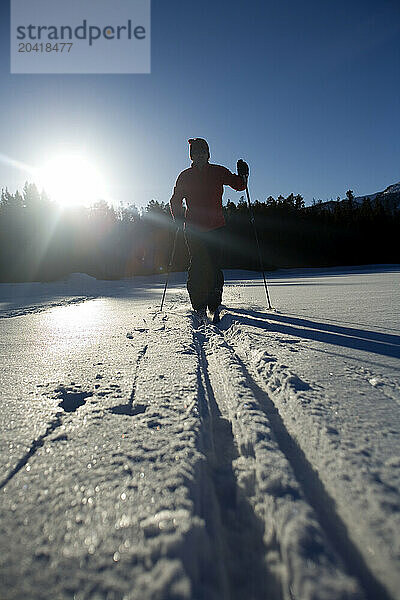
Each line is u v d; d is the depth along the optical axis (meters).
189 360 1.82
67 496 0.72
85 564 0.56
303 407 1.12
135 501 0.70
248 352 1.97
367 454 0.84
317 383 1.35
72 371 1.68
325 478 0.78
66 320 4.19
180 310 4.30
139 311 4.80
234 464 0.89
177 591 0.50
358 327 2.58
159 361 1.82
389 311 3.51
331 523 0.67
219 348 2.15
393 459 0.81
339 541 0.62
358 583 0.52
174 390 1.35
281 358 1.74
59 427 1.06
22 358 2.02
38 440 0.98
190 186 3.54
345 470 0.78
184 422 1.06
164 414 1.13
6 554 0.58
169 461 0.84
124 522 0.64
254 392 1.37
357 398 1.19
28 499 0.72
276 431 1.04
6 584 0.53
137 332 2.85
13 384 1.50
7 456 0.89
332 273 21.77
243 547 0.64
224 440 1.04
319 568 0.53
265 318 3.17
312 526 0.61
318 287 8.59
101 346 2.31
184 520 0.63
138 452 0.89
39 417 1.14
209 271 3.55
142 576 0.53
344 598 0.50
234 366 1.67
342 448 0.87
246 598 0.54
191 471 0.80
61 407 1.25
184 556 0.56
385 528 0.61
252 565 0.60
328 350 1.89
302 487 0.76
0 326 3.76
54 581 0.53
